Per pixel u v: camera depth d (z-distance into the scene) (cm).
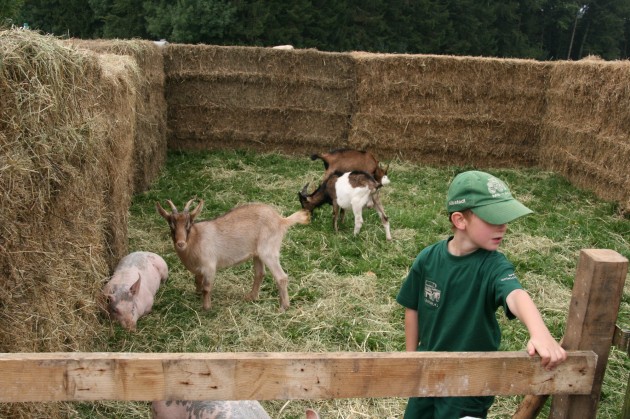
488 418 393
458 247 255
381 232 769
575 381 218
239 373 205
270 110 1253
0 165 303
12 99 317
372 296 584
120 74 577
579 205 948
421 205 922
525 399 251
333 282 611
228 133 1266
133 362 200
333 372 207
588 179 1031
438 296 259
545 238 765
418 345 289
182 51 1215
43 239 352
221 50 1223
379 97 1205
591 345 220
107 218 530
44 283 349
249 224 542
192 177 1057
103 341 471
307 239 733
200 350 479
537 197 1001
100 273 467
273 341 495
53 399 201
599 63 997
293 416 392
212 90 1244
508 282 234
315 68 1230
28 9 3522
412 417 278
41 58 340
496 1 4019
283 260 670
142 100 916
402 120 1204
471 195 240
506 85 1181
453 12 3828
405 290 278
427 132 1207
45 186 348
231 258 548
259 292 591
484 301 245
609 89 962
